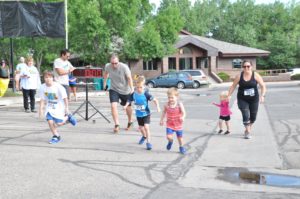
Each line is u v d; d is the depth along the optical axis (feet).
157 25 128.57
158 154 28.32
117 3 109.19
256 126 40.78
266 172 23.85
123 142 32.40
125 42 119.24
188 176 23.00
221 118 36.47
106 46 112.16
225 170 24.27
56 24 64.95
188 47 169.37
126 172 23.73
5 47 122.31
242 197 19.49
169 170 24.23
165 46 130.62
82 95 80.94
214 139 33.91
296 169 24.47
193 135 35.83
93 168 24.53
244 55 180.55
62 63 42.29
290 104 62.95
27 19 64.85
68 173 23.40
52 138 32.09
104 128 39.19
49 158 26.86
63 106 31.91
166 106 28.89
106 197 19.44
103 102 67.87
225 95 35.88
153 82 135.74
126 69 36.47
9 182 21.61
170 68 168.45
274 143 32.12
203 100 74.18
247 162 26.08
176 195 19.76
